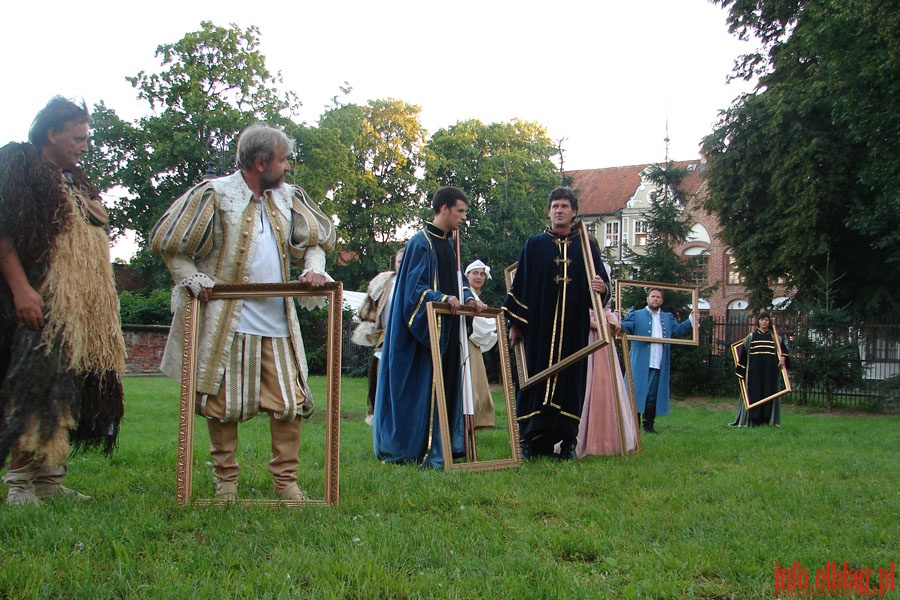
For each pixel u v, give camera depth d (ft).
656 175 68.90
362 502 13.35
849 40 56.03
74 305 12.74
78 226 13.04
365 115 136.26
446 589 9.07
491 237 70.64
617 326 22.41
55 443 12.48
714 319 68.08
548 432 21.20
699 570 10.21
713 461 20.18
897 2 50.80
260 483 15.11
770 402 41.24
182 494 12.84
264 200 14.16
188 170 107.86
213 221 13.55
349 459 20.35
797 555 10.71
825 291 64.75
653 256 67.21
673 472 17.60
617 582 9.66
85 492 14.32
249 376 13.41
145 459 18.79
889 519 13.17
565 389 21.20
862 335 60.80
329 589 8.84
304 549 10.25
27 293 12.31
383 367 20.97
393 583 9.11
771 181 72.69
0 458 12.10
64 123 13.43
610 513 12.92
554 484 15.58
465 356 20.36
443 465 18.79
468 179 129.59
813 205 68.49
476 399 25.94
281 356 13.70
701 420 44.47
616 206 157.17
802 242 70.54
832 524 12.70
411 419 19.94
